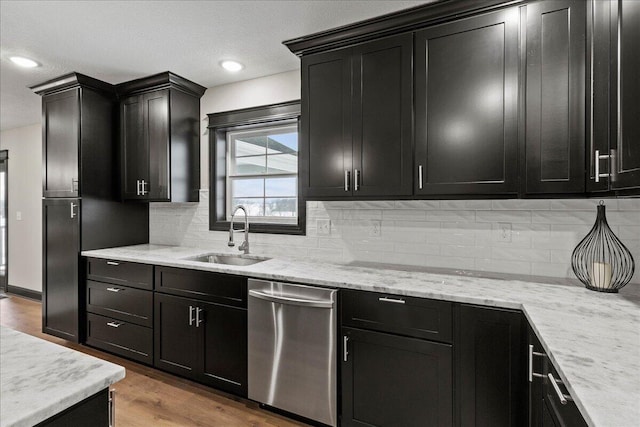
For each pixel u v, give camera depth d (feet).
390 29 6.56
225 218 10.62
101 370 2.68
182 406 7.23
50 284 10.21
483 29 5.88
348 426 6.15
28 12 6.56
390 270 7.23
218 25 7.10
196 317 7.75
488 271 7.04
